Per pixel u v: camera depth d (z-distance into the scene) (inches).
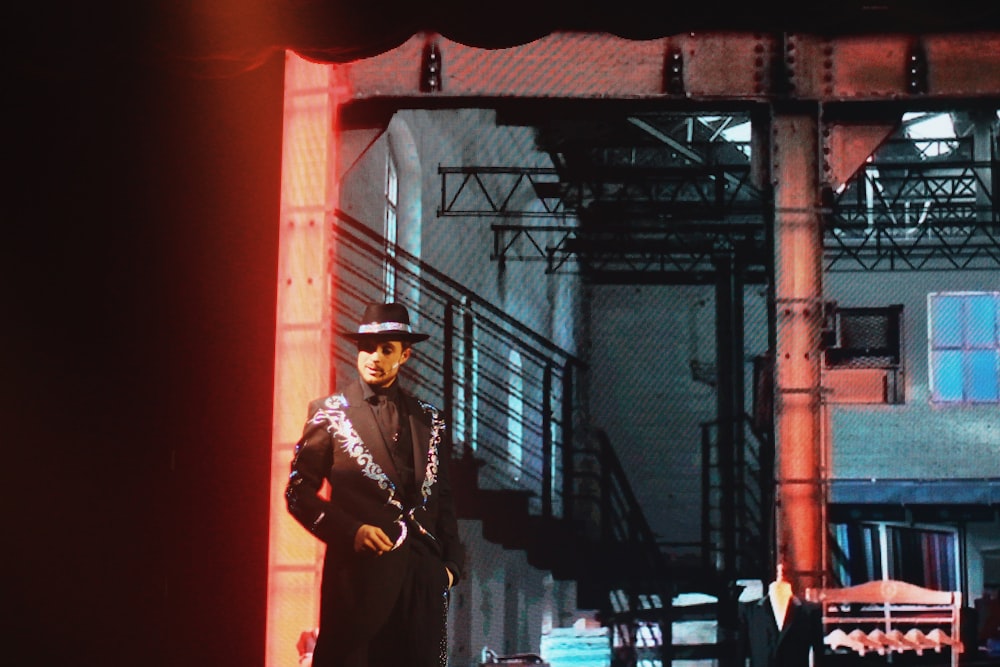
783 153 310.8
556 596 613.6
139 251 288.8
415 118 533.0
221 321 289.3
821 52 303.4
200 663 279.9
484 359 685.3
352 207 445.7
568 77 301.1
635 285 1019.9
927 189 871.7
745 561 784.3
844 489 813.9
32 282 286.4
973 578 804.0
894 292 947.3
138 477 284.5
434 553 183.2
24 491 283.0
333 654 173.5
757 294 987.3
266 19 250.7
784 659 292.4
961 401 938.1
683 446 997.2
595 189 802.8
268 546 280.7
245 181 293.7
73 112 288.5
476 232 697.6
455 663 430.3
